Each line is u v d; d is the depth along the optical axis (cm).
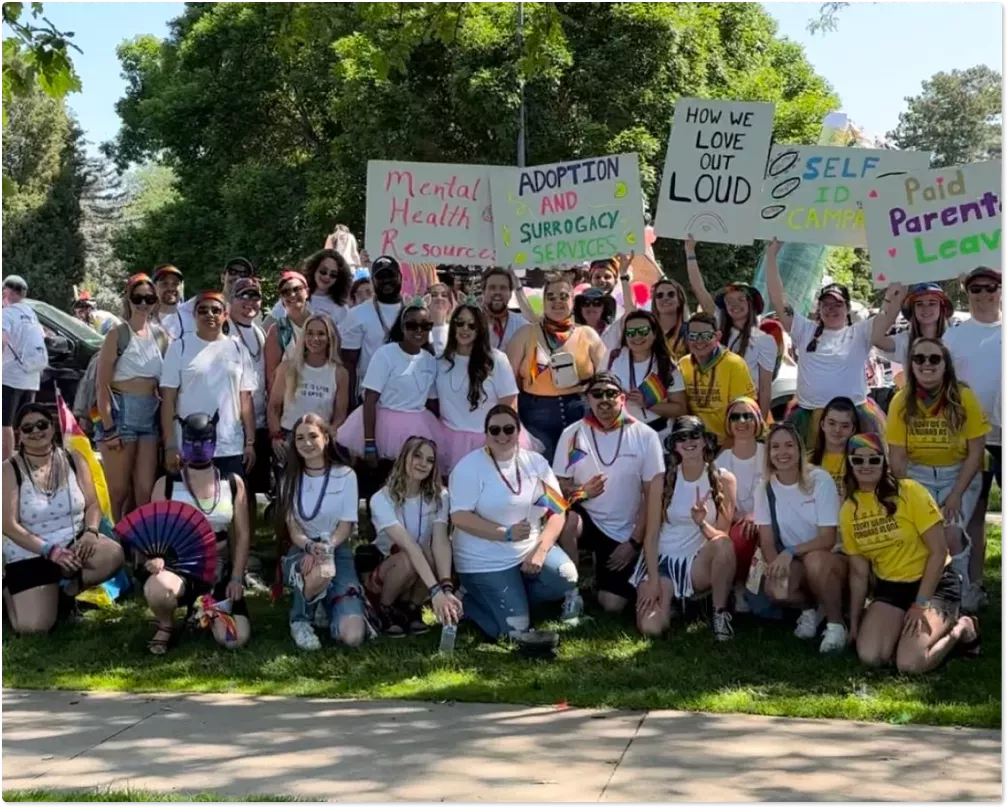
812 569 678
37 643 718
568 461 750
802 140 2380
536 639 673
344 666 666
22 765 517
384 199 859
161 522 700
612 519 750
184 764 516
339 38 2347
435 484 716
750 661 662
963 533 712
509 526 712
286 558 714
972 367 746
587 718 579
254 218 2612
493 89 2055
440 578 700
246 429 801
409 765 512
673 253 2359
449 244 862
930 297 754
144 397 807
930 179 763
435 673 652
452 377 774
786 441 688
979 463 704
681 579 717
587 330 810
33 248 4256
